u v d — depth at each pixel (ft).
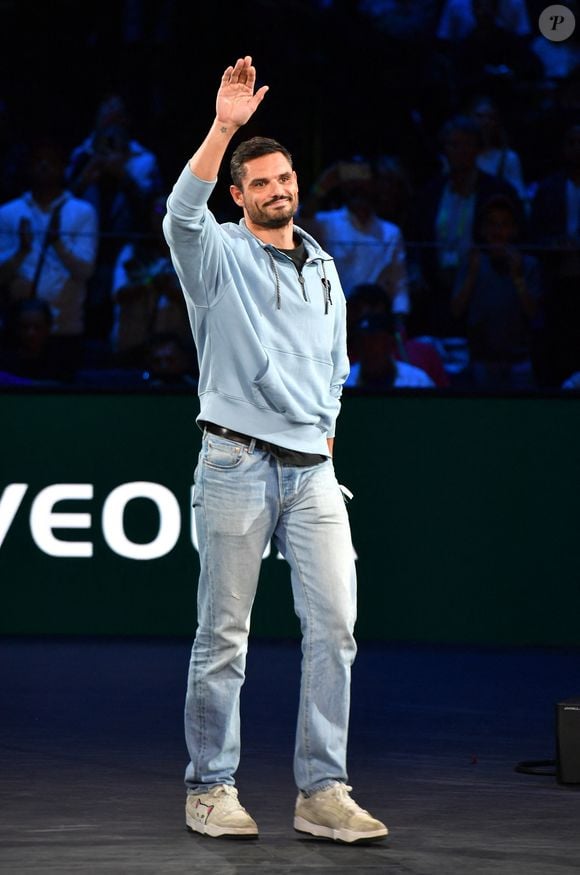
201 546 28.63
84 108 77.41
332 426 29.35
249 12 77.97
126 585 61.16
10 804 30.45
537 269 67.77
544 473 61.52
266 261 28.35
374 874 24.71
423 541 61.46
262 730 40.04
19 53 77.00
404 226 71.26
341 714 28.19
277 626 61.11
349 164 69.67
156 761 35.37
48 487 61.11
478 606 61.41
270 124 76.48
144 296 66.90
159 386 61.36
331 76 77.41
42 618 61.05
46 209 68.80
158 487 61.26
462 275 67.87
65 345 66.44
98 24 77.77
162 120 77.46
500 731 40.42
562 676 51.85
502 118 77.77
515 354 67.67
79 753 36.35
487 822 29.14
